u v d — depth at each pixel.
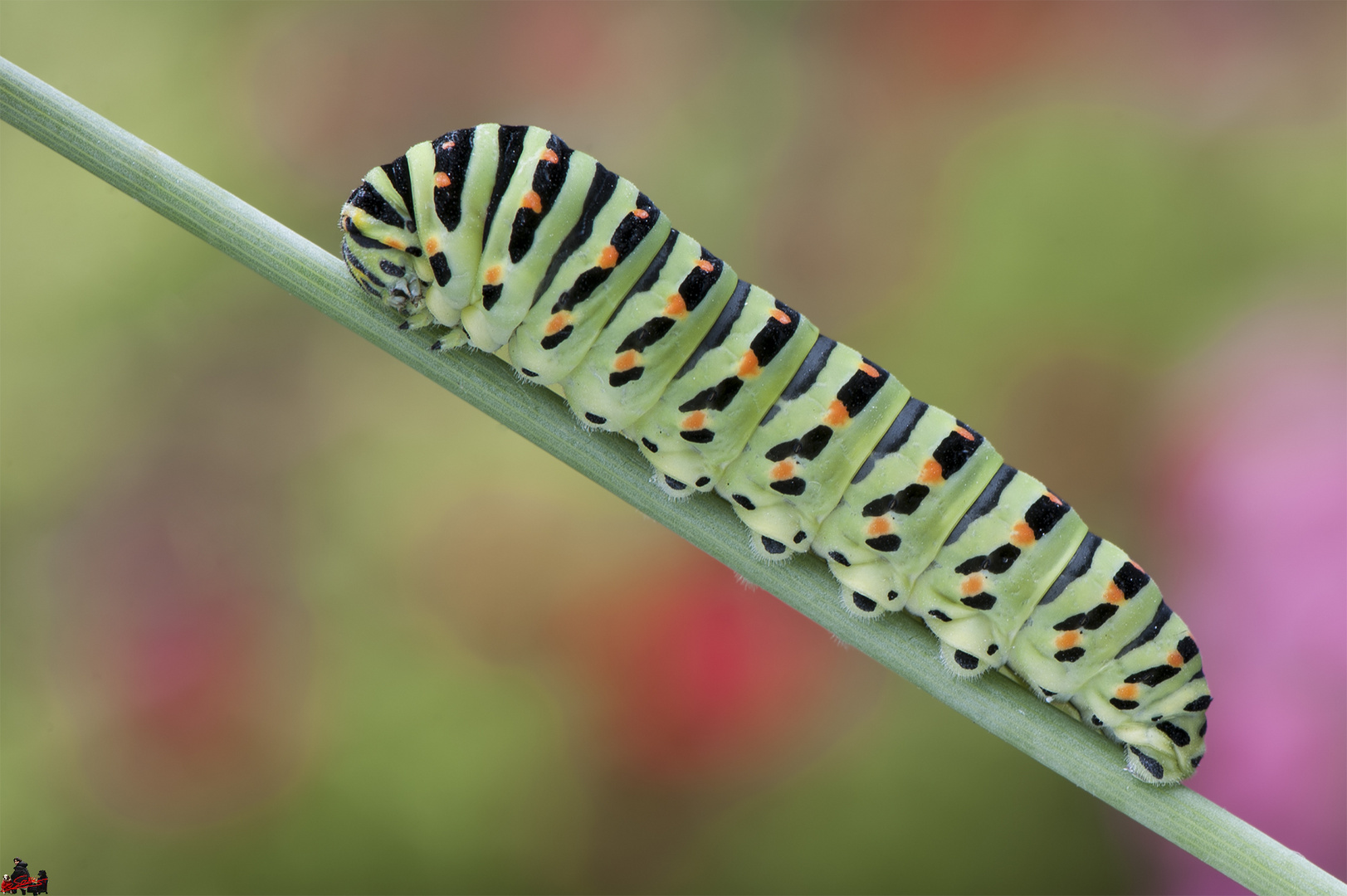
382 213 0.18
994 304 0.22
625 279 0.18
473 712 0.21
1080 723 0.19
